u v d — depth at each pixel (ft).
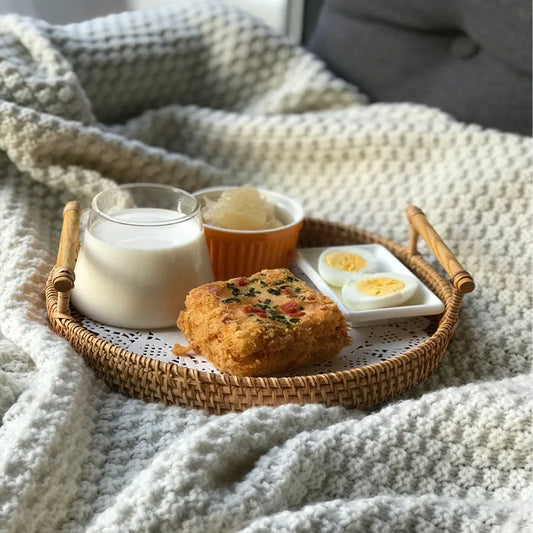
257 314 1.57
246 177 2.54
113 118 2.60
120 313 1.69
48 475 1.31
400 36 2.62
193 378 1.50
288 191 2.50
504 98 2.37
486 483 1.46
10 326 1.67
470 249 2.11
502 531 1.28
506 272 2.05
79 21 2.87
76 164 2.20
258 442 1.40
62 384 1.47
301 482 1.37
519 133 2.35
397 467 1.43
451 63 2.56
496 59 2.42
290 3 3.29
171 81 2.66
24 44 2.31
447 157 2.31
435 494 1.43
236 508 1.27
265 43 2.66
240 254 1.93
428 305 1.76
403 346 1.72
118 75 2.51
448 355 1.85
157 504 1.24
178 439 1.39
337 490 1.40
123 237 1.68
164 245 1.68
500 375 1.82
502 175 2.15
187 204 1.80
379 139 2.38
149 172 2.29
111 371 1.58
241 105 2.73
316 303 1.64
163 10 2.71
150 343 1.67
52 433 1.35
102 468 1.42
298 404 1.50
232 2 3.24
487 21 2.36
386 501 1.31
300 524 1.22
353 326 1.79
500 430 1.45
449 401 1.48
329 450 1.41
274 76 2.69
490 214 2.14
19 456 1.30
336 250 1.98
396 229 2.27
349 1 2.67
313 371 1.62
